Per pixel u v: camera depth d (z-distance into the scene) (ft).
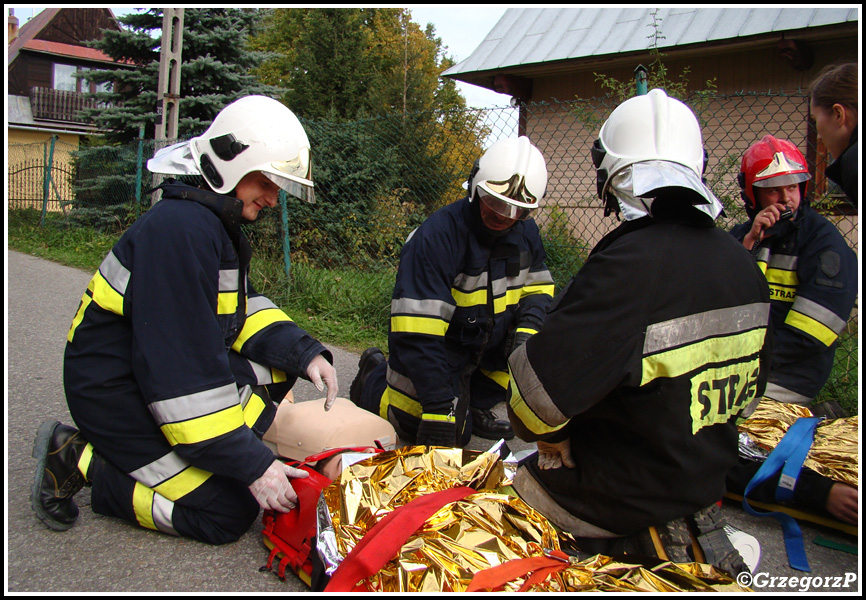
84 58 92.68
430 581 5.05
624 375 4.75
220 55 39.29
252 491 6.41
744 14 25.48
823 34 22.76
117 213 34.58
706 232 5.13
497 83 31.12
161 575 6.28
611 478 5.33
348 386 12.69
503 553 5.44
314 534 6.12
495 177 8.64
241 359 7.45
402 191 20.92
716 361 5.09
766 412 8.65
